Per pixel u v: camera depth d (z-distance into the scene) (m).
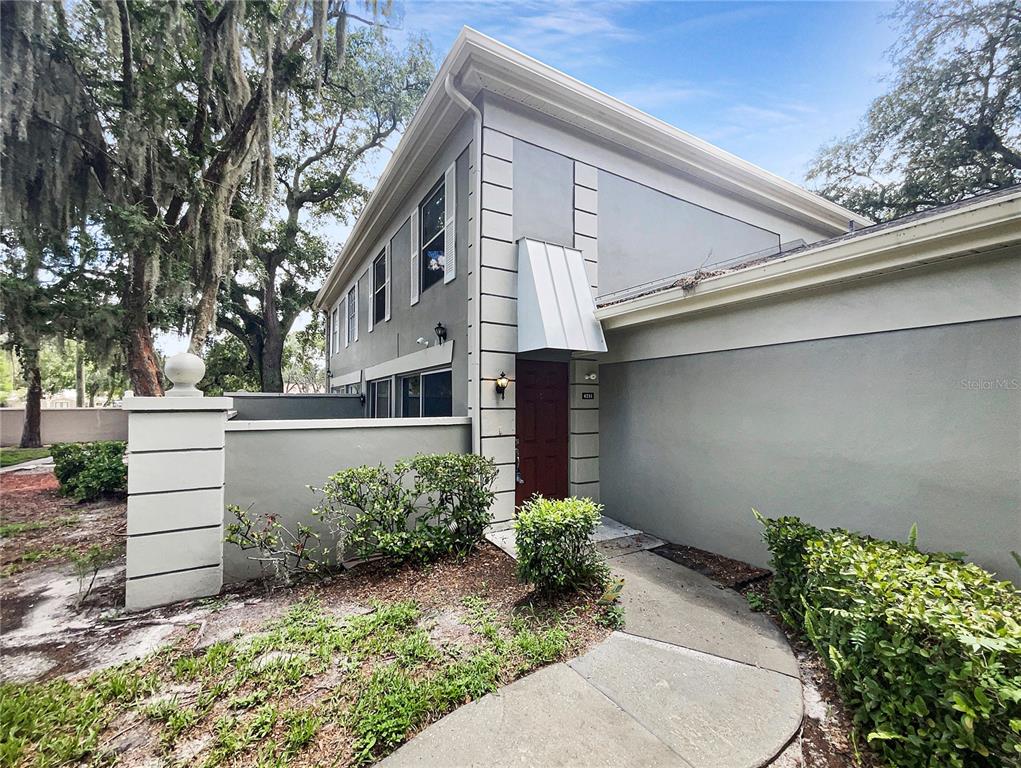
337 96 11.84
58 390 32.06
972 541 2.97
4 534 5.80
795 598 3.22
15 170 7.02
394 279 9.27
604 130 6.43
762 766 2.03
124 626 3.34
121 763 2.07
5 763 2.06
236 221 9.30
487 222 5.52
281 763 2.04
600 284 6.47
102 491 7.94
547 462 6.07
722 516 4.67
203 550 3.87
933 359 3.17
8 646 3.06
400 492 4.57
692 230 7.66
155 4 7.63
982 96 11.91
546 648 2.89
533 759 2.05
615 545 5.07
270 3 8.21
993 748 1.74
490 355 5.48
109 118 7.83
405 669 2.70
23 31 6.48
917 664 1.99
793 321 4.04
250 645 3.00
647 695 2.50
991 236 2.76
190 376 3.93
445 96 5.72
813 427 3.88
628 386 5.86
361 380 12.30
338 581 4.13
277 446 4.41
